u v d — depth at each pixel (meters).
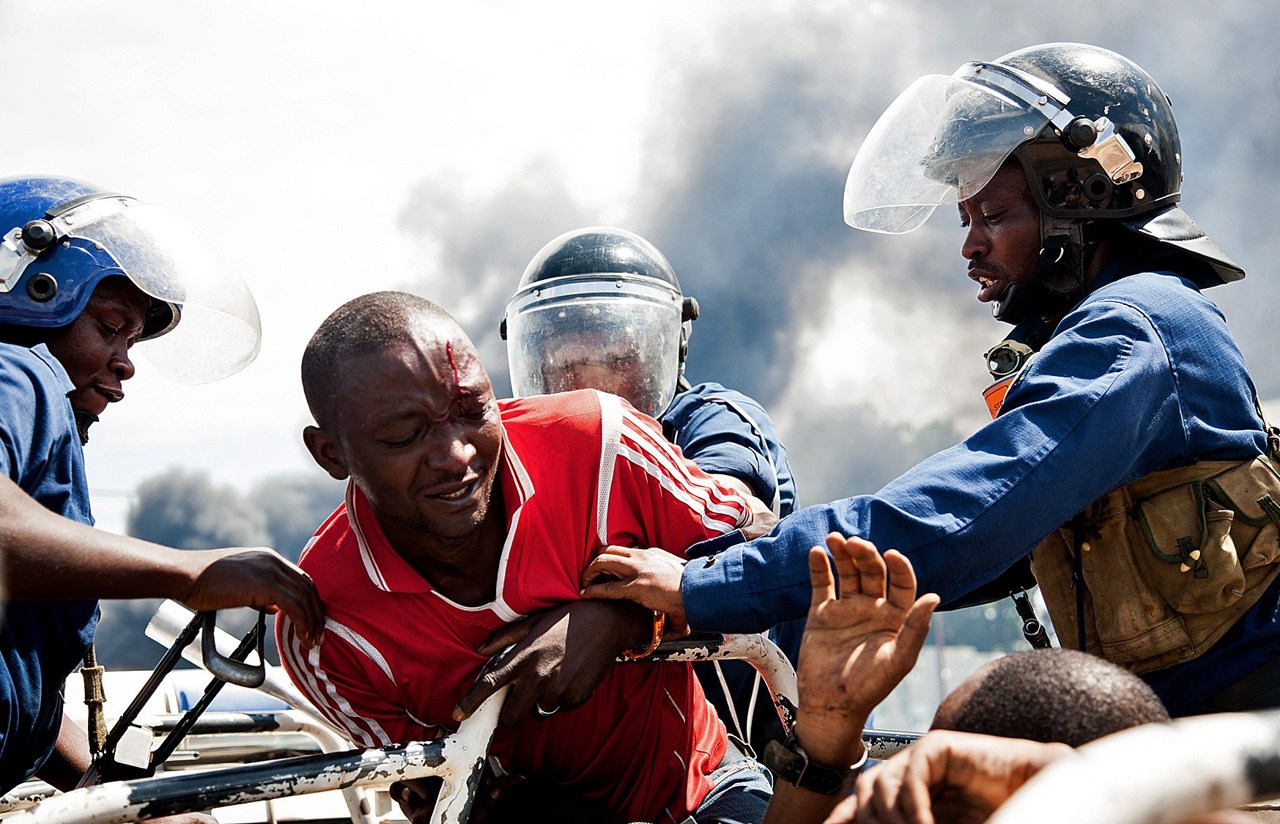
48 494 1.81
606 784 2.11
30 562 1.61
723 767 2.22
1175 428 1.93
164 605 2.45
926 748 1.05
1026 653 1.20
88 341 2.03
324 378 1.78
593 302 3.02
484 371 1.82
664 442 2.09
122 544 1.69
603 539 1.96
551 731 2.04
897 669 1.41
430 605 1.91
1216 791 0.76
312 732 2.77
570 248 3.11
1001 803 1.04
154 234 2.06
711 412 2.96
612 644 1.84
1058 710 1.13
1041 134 2.15
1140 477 1.94
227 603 1.75
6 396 1.72
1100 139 2.12
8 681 1.83
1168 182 2.21
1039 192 2.16
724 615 1.82
